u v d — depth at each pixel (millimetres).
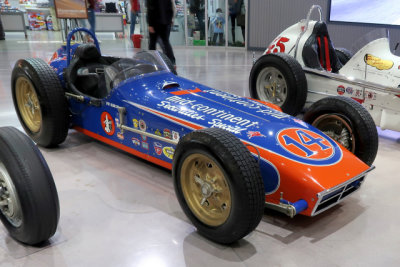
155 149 2768
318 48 4391
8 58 8688
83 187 2783
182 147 2053
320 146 2332
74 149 3525
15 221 2102
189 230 2250
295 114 4168
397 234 2229
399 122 3580
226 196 1988
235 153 1838
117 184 2832
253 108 2717
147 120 2748
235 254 2023
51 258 2002
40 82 3188
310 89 4293
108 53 9836
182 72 7309
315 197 2023
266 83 4508
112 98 3014
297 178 2086
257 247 2088
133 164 3182
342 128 2799
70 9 7188
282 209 2072
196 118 2518
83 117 3432
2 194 2061
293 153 2203
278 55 4094
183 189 2164
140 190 2738
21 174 1883
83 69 3559
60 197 2635
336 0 8938
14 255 2025
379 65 3896
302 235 2203
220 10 11742
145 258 1995
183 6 12188
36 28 18922
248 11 11102
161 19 5812
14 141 1957
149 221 2344
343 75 3934
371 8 8344
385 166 3215
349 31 8914
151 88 2924
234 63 8688
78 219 2365
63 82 3582
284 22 10422
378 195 2707
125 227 2279
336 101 2754
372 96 3730
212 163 1950
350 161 2297
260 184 1858
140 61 3242
